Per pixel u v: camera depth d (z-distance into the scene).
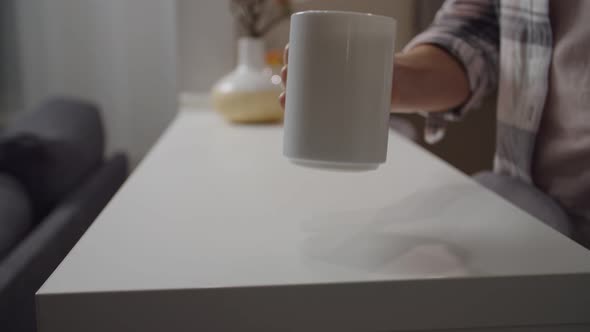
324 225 0.45
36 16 2.10
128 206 0.50
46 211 1.34
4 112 2.14
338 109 0.35
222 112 1.12
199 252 0.38
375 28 0.34
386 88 0.36
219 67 1.45
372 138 0.35
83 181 1.47
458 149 1.14
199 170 0.67
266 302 0.32
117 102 2.17
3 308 0.81
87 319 0.31
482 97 0.74
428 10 1.08
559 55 0.63
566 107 0.64
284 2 1.18
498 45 0.72
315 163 0.36
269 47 1.38
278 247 0.39
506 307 0.34
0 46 2.10
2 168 1.28
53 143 1.29
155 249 0.38
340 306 0.33
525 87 0.68
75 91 2.15
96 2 2.10
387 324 0.33
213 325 0.32
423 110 0.67
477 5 0.71
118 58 2.14
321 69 0.34
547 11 0.62
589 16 0.58
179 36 1.43
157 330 0.32
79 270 0.34
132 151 2.21
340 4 1.10
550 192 0.69
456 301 0.34
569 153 0.65
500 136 0.76
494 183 0.74
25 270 0.89
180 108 1.43
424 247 0.39
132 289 0.31
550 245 0.40
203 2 1.41
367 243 0.40
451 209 0.50
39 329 0.31
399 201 0.53
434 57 0.67
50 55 2.12
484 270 0.35
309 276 0.34
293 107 0.36
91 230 0.42
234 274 0.34
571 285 0.34
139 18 2.11
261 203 0.52
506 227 0.45
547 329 0.35
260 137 0.96
